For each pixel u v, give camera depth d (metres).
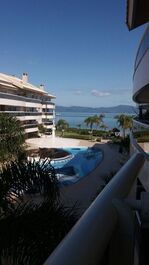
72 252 1.15
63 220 4.83
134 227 1.65
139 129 10.10
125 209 1.67
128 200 1.81
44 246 4.38
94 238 1.32
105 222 1.48
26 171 6.51
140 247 1.63
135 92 12.02
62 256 1.12
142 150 9.08
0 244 4.29
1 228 4.48
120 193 1.94
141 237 1.64
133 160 3.06
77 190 18.03
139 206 1.72
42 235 4.56
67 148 41.78
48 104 67.06
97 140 51.53
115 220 1.62
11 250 4.23
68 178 22.17
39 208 4.99
